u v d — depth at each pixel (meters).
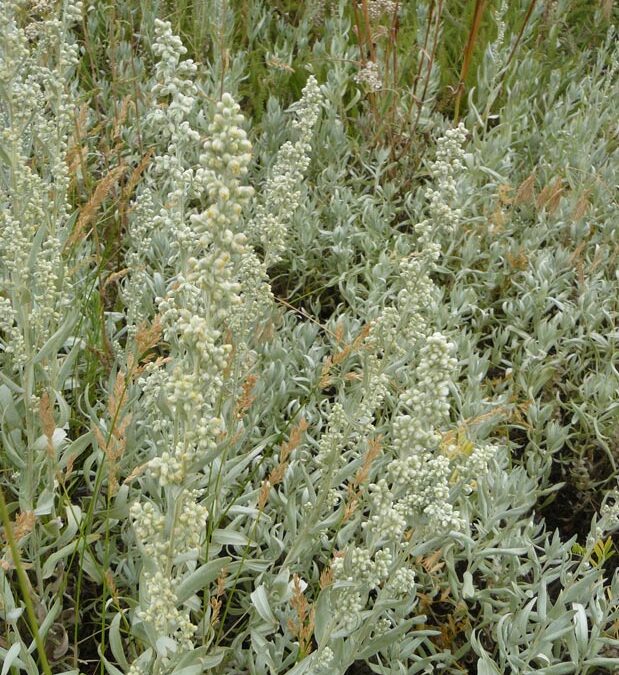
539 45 5.94
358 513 2.34
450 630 2.61
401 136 4.70
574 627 2.28
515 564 2.63
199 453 1.59
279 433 2.78
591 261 4.28
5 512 1.53
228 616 2.61
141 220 2.78
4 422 2.21
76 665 2.29
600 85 5.57
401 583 1.96
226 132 1.41
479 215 4.50
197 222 1.46
